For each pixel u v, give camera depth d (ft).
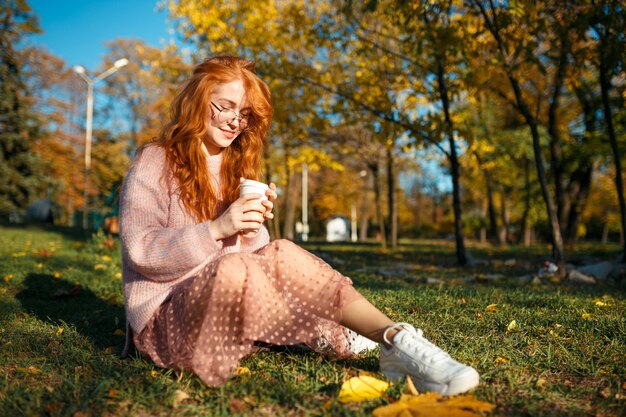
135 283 7.29
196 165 7.46
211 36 40.88
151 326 7.14
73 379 7.02
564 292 16.35
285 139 45.88
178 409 6.07
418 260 34.86
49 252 26.55
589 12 20.67
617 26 20.93
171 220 7.38
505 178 71.67
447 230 169.58
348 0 25.84
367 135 50.06
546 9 22.22
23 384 6.76
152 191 7.32
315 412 5.92
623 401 6.24
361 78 30.25
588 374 7.36
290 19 37.81
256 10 39.96
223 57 7.80
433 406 5.61
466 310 12.01
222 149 8.11
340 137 48.73
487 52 26.45
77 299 14.46
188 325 6.72
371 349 8.09
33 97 108.06
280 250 7.04
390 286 17.57
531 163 76.64
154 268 6.89
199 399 6.36
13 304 12.82
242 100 7.57
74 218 98.63
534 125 23.75
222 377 6.49
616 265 24.09
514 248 60.18
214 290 6.42
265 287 6.72
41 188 94.99
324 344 7.72
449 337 9.21
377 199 59.06
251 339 6.68
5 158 89.25
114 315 12.10
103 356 8.11
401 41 26.86
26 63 103.40
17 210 88.79
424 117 27.86
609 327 9.82
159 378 6.91
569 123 57.82
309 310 7.00
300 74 31.73
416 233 177.68
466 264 29.99
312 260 7.09
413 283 19.72
